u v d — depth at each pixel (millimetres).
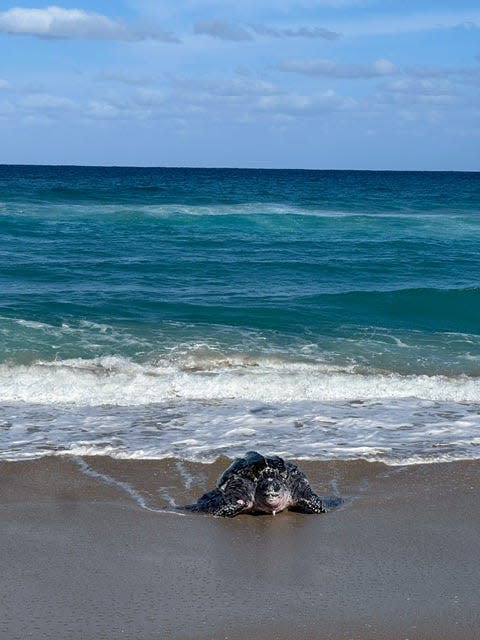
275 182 91188
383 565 6672
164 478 8758
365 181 108188
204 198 50562
